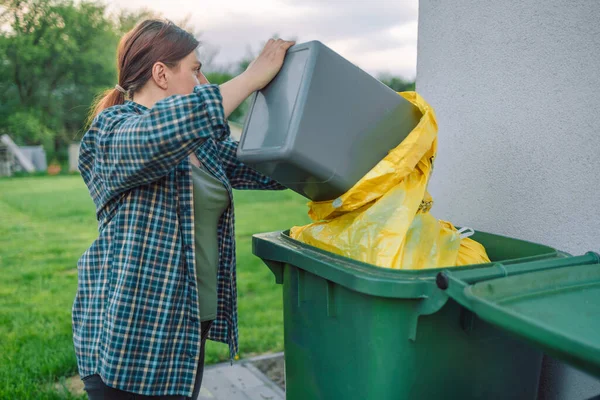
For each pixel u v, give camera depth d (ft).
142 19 5.73
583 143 6.00
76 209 38.45
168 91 5.54
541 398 6.66
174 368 5.24
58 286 17.95
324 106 4.88
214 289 5.77
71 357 10.98
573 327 3.43
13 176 79.41
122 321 4.93
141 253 5.01
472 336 4.91
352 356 5.01
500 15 6.94
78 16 95.25
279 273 6.29
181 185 5.22
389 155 5.09
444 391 4.88
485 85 7.26
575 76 6.05
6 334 12.80
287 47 5.34
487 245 6.39
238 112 55.93
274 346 11.92
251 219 31.42
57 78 97.09
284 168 5.01
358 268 4.69
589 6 5.84
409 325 4.51
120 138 4.67
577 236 6.14
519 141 6.82
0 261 21.99
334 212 5.55
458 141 7.78
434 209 8.31
